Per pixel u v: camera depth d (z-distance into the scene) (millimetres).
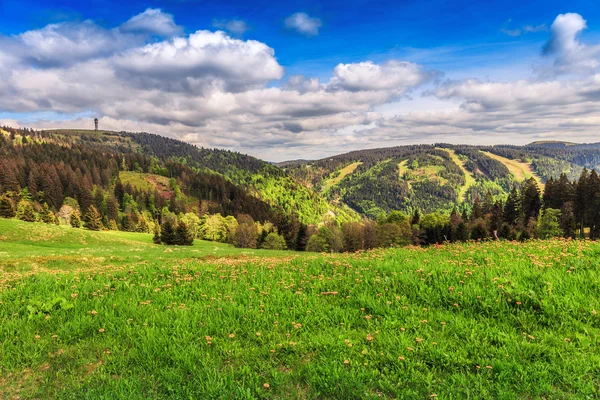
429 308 6539
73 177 166875
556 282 6789
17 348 5297
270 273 9891
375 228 109875
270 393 4238
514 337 5230
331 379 4363
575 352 4711
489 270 7961
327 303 7145
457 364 4703
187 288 8508
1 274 11195
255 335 5699
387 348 5105
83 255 28141
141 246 62625
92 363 5039
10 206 91438
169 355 5059
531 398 3992
